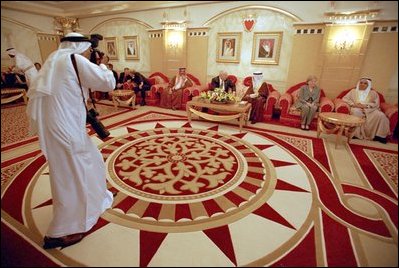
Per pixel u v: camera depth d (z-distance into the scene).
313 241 1.79
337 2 4.45
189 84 5.78
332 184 2.61
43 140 1.56
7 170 2.72
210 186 2.50
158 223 1.94
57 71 1.51
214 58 5.96
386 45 4.30
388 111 3.99
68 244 1.69
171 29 6.20
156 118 5.05
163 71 6.75
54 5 6.75
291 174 2.81
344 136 4.16
